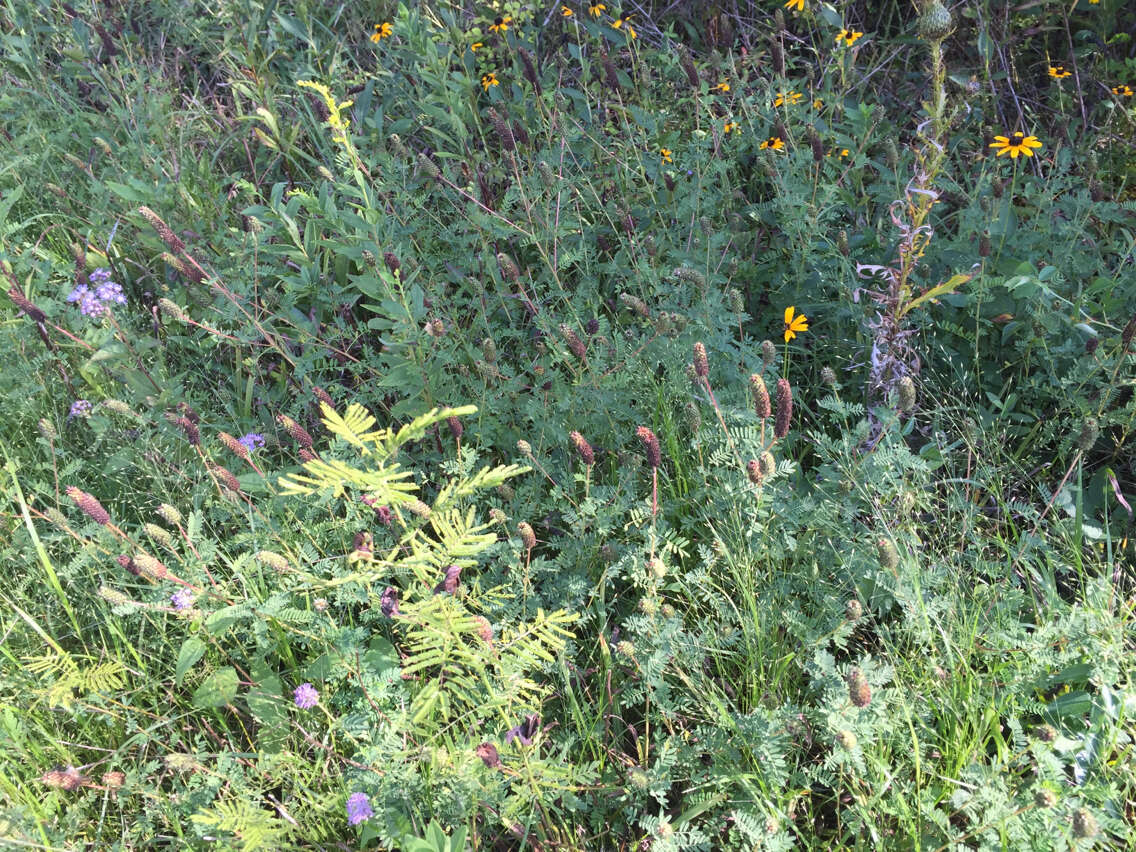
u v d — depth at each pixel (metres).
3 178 4.11
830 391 3.32
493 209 3.56
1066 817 1.76
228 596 2.23
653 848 1.84
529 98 4.30
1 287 3.13
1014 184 3.66
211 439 2.95
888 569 2.18
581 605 2.48
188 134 4.18
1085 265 3.29
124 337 3.08
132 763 2.27
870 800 1.87
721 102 4.07
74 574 2.59
